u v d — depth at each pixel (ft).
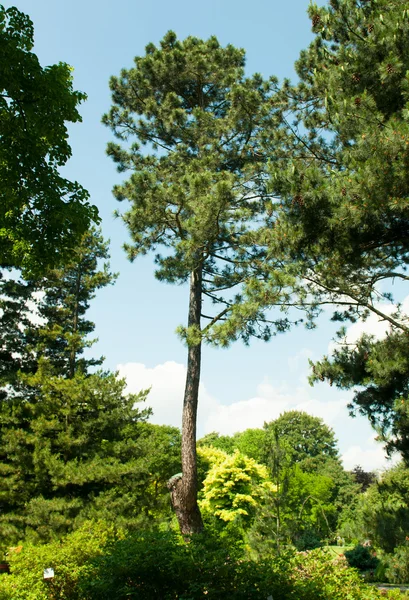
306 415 194.39
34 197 30.58
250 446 153.99
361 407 34.24
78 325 84.84
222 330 39.60
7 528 59.41
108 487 69.51
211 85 57.67
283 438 186.50
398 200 25.53
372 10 30.99
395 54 28.37
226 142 53.93
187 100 58.95
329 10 32.14
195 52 55.31
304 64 46.73
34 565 31.73
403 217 27.45
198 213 42.47
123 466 65.92
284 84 48.91
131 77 56.03
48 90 28.89
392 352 32.30
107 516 62.64
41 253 31.96
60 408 68.39
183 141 54.90
